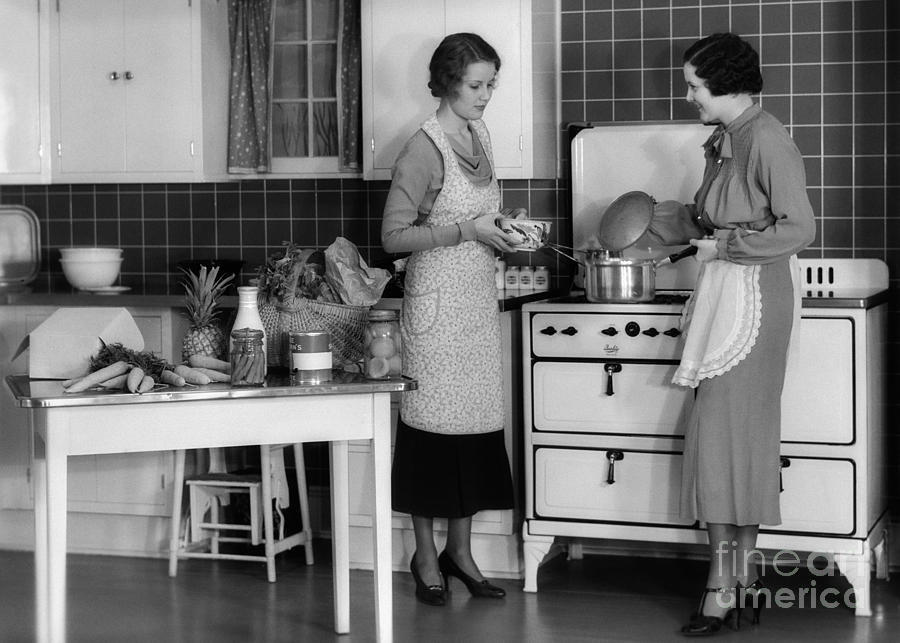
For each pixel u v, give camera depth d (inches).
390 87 179.2
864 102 176.6
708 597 146.8
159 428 124.0
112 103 192.2
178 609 158.9
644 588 167.2
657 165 180.1
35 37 193.6
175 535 175.2
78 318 132.9
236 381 127.0
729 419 143.9
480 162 156.6
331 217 200.2
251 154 196.1
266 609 158.4
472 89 152.1
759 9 179.3
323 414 128.6
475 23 175.2
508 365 167.5
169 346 181.0
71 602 162.4
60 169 194.5
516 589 166.7
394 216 151.9
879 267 173.5
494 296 158.4
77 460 185.8
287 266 138.4
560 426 161.8
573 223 184.5
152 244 208.2
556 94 185.3
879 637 144.9
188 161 190.2
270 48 195.0
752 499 144.5
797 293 146.3
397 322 135.0
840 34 176.9
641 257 174.7
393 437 175.8
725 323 143.3
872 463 156.6
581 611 156.4
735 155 143.6
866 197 177.0
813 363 151.7
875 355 159.5
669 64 182.9
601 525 161.2
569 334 160.2
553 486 162.6
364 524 175.5
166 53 189.8
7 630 149.8
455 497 157.9
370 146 180.5
